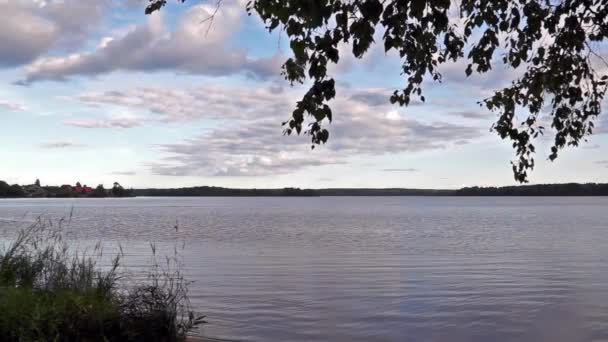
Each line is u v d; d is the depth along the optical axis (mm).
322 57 3756
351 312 10664
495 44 5828
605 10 4820
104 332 6020
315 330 9234
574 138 5840
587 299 12250
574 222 55438
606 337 9023
